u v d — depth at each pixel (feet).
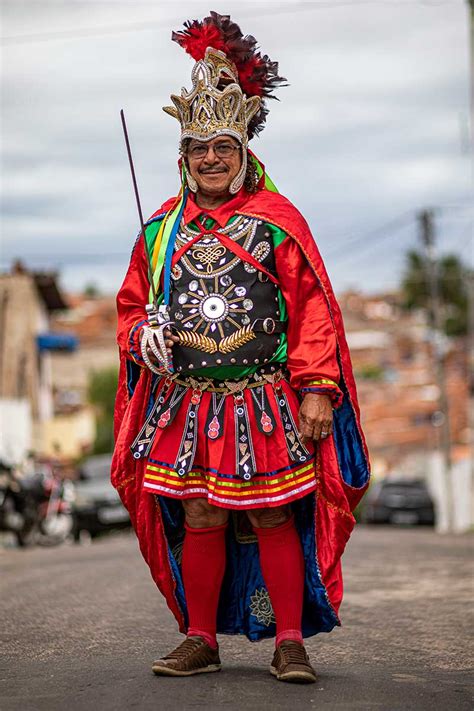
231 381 17.30
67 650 20.47
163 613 25.58
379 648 20.70
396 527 111.45
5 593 31.17
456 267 235.40
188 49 18.03
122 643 21.17
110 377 199.41
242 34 18.13
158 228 18.02
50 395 159.94
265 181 18.20
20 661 19.42
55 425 155.94
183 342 17.25
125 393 18.29
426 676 17.94
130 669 18.30
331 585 17.40
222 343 17.12
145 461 17.71
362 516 122.93
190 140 17.67
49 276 125.49
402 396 235.40
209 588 17.88
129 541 65.26
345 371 17.38
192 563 17.79
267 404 17.25
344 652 20.30
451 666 18.85
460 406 214.69
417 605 27.12
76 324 311.27
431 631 22.70
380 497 111.96
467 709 15.62
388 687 17.02
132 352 17.46
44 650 20.53
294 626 17.58
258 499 17.12
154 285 17.69
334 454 17.30
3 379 114.83
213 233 17.52
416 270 233.35
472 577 34.53
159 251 17.81
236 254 17.35
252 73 18.10
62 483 67.82
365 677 17.81
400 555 46.68
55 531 67.36
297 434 17.25
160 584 18.24
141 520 18.01
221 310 17.21
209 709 15.37
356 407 17.43
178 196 18.16
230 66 17.93
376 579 34.01
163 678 17.46
